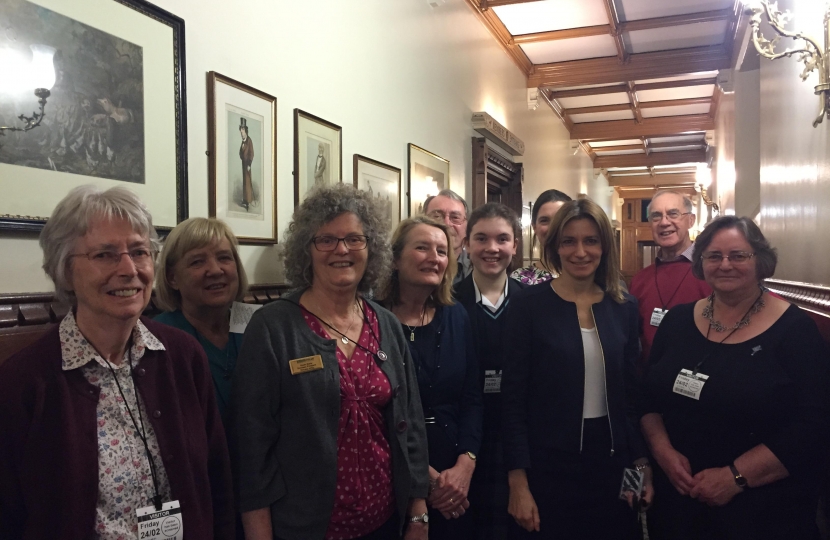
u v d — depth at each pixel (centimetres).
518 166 627
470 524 196
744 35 506
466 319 206
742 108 553
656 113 900
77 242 107
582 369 182
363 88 316
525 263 680
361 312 160
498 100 583
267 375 137
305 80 264
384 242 159
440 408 188
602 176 1398
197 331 173
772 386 160
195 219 175
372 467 145
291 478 136
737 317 176
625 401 187
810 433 154
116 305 108
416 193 383
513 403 188
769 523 158
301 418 137
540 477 183
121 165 170
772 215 336
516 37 595
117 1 168
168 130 187
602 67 664
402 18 367
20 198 142
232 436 137
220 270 171
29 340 142
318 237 148
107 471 107
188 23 198
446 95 445
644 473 185
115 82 168
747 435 165
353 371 146
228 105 214
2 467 99
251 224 227
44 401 103
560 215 195
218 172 209
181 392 123
